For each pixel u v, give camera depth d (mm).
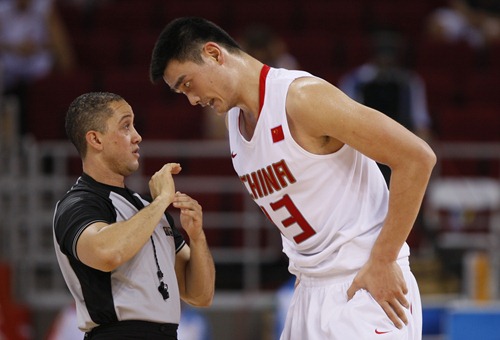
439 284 22688
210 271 12273
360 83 21734
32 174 23578
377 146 10820
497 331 18078
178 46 11414
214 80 11422
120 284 11344
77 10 32906
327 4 33250
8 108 24172
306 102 10992
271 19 32375
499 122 26766
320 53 30000
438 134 26781
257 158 11578
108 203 11484
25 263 23562
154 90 27828
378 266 11328
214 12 32406
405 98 21562
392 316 11383
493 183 24469
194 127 26250
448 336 18812
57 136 26703
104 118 11516
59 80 27594
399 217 11055
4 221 24078
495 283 22969
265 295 23531
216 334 22797
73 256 11250
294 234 11945
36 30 28688
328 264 11742
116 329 11305
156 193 11602
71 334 21422
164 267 11641
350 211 11672
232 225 24688
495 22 32594
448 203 23859
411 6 33594
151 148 24969
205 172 24953
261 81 11414
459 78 28906
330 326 11578
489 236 23812
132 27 32469
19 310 22688
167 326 11531
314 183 11492
